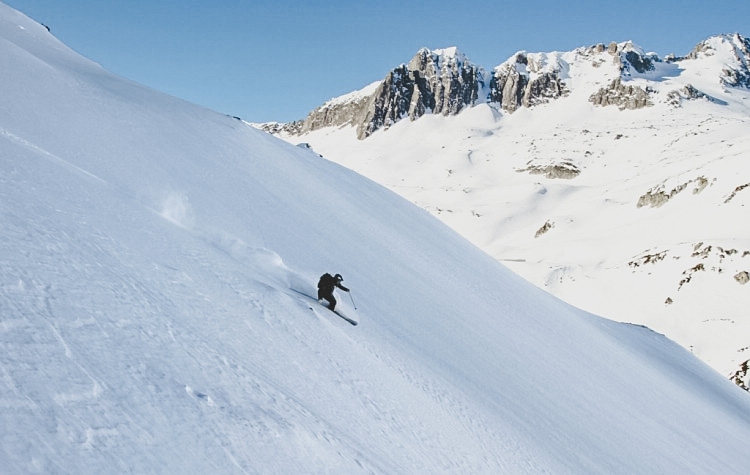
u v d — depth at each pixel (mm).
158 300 7234
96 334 5398
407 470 7035
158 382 5164
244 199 18953
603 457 13977
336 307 13211
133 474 3838
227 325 7910
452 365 14578
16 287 5352
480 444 9977
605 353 28391
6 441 3414
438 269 26859
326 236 20891
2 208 7164
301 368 8094
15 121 14141
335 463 5652
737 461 20828
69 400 4180
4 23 31375
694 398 29484
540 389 17000
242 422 5266
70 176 10773
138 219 10672
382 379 9898
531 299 31734
